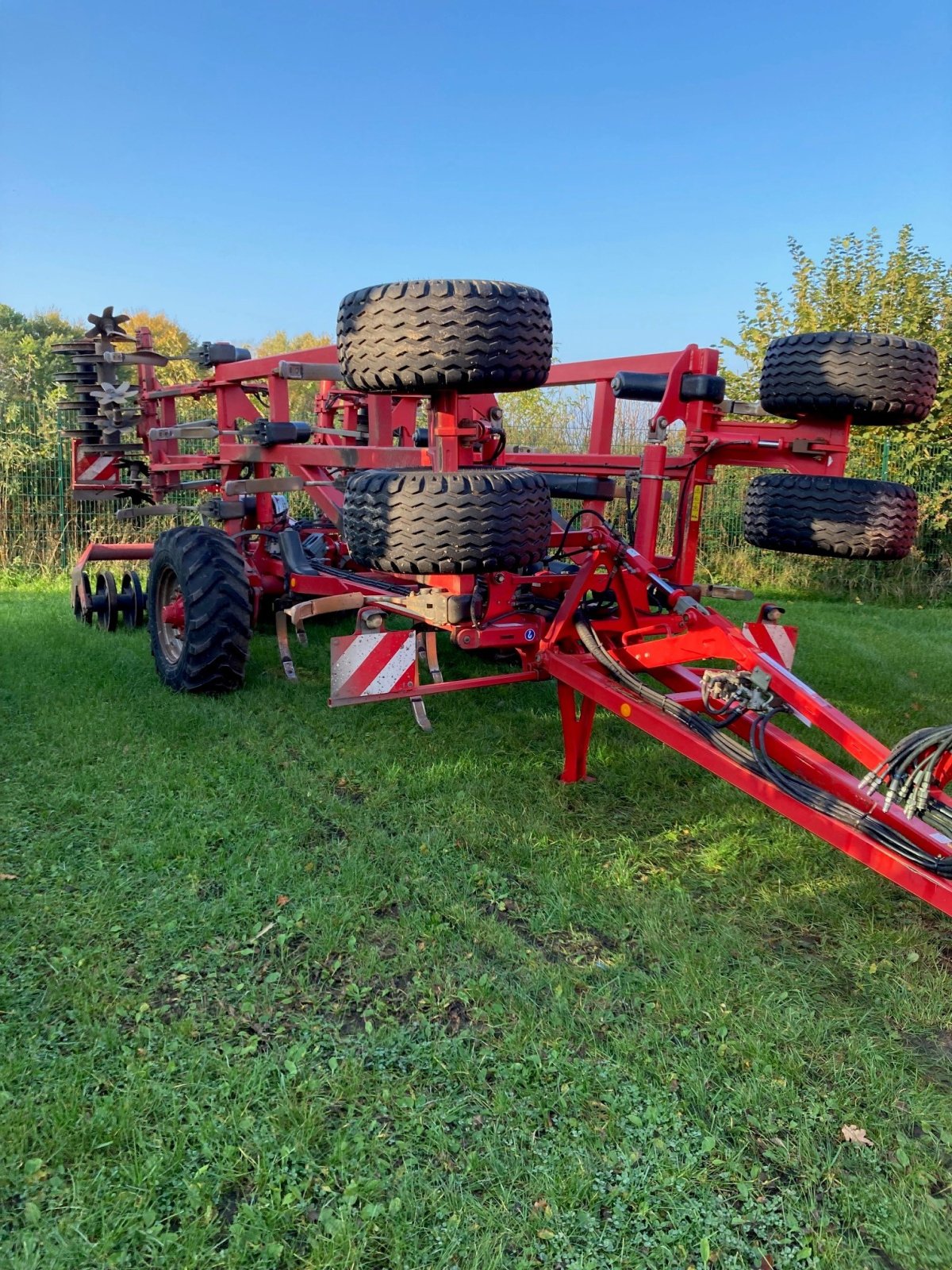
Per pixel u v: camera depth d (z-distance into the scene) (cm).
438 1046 237
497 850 353
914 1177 199
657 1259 178
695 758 319
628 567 397
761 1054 236
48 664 598
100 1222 183
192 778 405
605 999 260
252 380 590
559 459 480
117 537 1116
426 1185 193
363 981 267
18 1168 195
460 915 301
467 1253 178
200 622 514
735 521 1230
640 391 420
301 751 452
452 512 302
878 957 289
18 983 259
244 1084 219
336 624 777
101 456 714
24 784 396
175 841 344
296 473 523
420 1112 214
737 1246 182
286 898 310
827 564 1186
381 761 439
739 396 1297
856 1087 227
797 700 334
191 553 522
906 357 376
